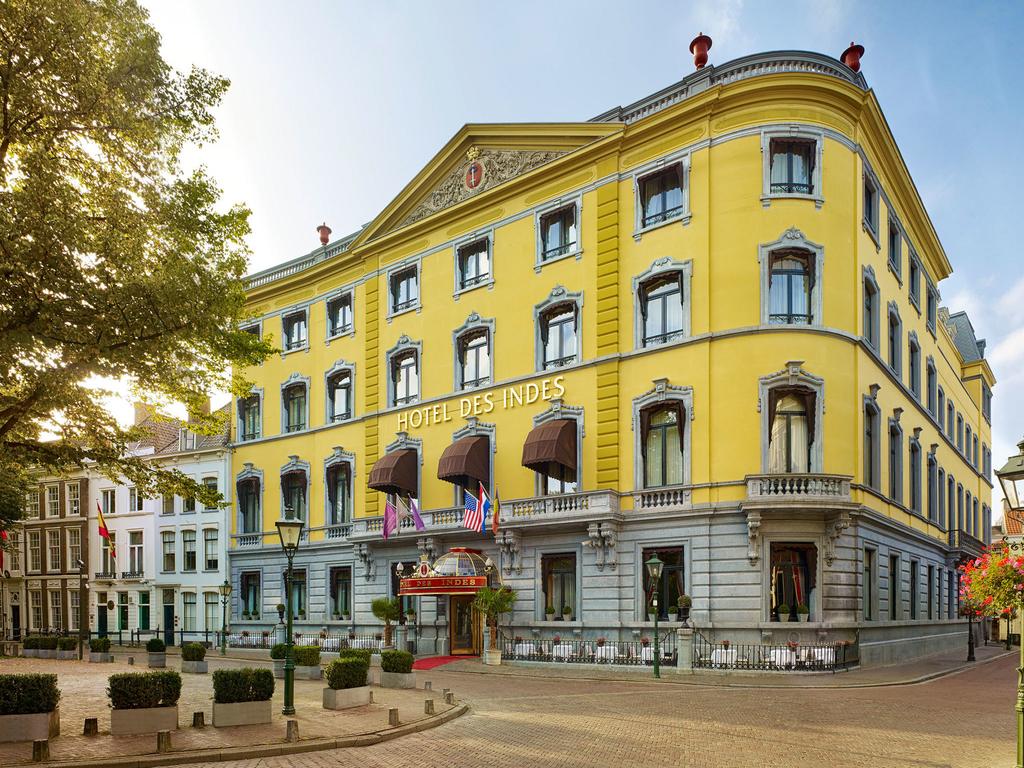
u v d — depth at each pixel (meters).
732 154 27.11
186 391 19.72
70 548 53.34
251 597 43.00
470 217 34.72
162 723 14.31
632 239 29.38
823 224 26.72
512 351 32.31
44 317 15.71
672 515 26.55
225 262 19.05
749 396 25.86
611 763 12.10
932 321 41.12
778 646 23.77
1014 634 48.38
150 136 17.27
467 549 31.00
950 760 12.19
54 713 13.82
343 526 38.19
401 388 37.00
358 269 39.78
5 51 15.48
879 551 28.70
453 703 18.16
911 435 34.44
